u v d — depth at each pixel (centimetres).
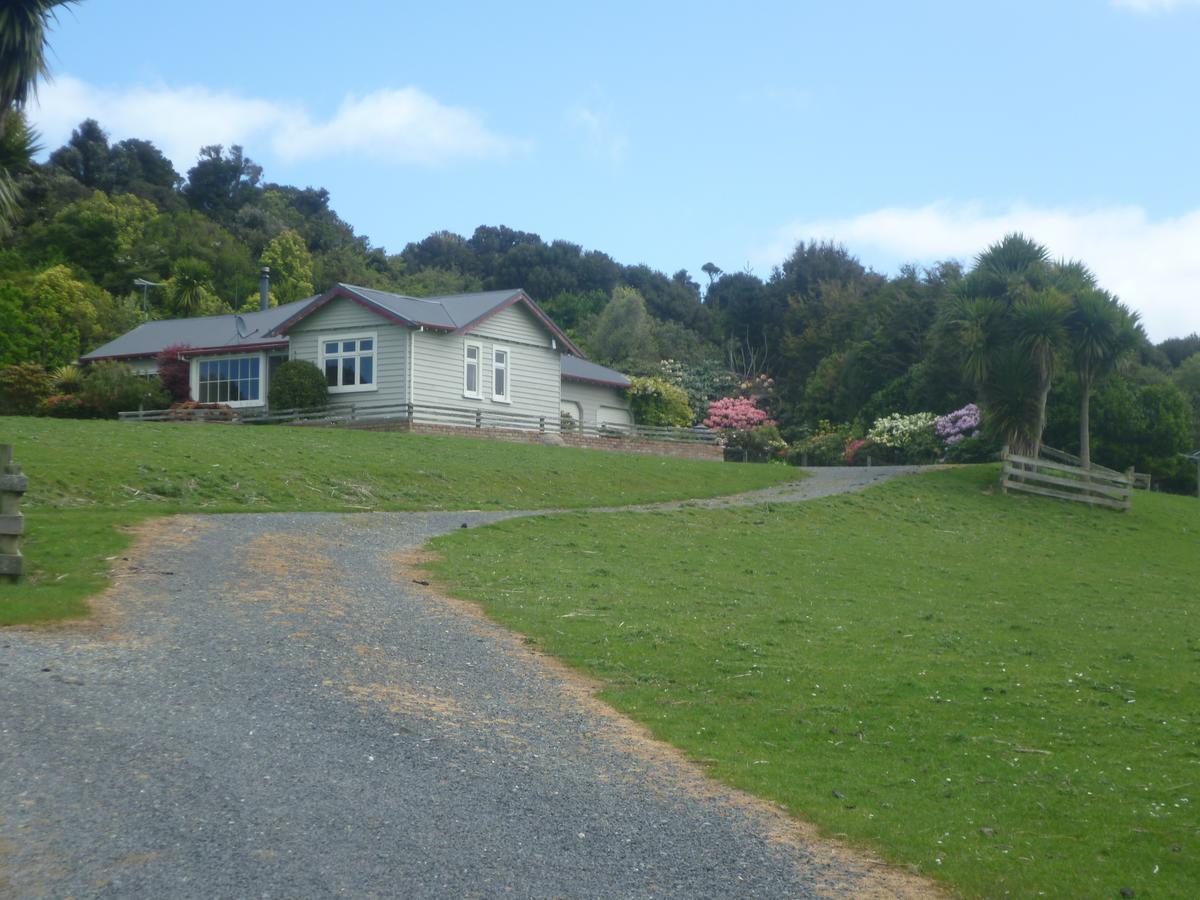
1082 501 3550
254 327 4625
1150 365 7488
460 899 667
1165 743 1122
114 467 2427
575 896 688
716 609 1658
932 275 7150
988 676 1364
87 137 10138
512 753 951
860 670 1352
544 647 1345
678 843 793
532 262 10506
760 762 995
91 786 778
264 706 1002
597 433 4566
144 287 7562
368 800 806
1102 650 1584
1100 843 850
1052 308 3662
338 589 1559
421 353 3997
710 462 3916
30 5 1673
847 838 835
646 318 8194
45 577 1448
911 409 6150
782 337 8988
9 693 962
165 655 1140
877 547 2533
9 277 6900
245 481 2514
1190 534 3331
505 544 2081
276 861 692
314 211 11512
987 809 917
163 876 659
